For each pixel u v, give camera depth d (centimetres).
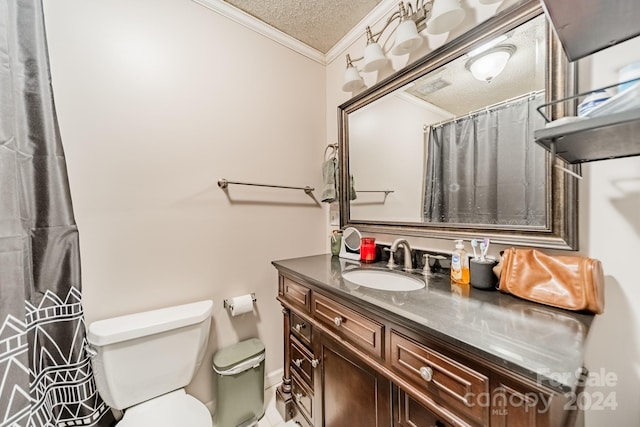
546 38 78
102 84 108
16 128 86
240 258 146
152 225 119
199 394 130
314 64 177
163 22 122
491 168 94
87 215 105
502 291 81
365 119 146
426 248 117
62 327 93
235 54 143
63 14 100
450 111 106
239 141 145
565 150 60
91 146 105
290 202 166
